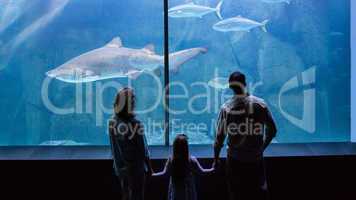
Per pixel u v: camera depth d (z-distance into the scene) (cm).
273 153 576
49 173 559
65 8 853
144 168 456
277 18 845
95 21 863
